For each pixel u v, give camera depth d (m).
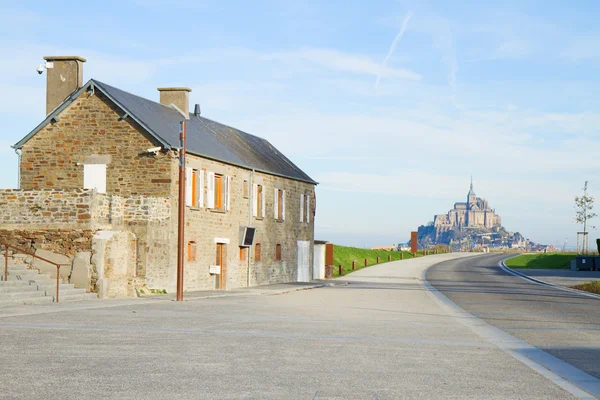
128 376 9.70
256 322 17.61
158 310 20.48
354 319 19.17
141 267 28.52
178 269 25.03
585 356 12.66
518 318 20.23
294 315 20.05
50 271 25.53
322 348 12.97
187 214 32.16
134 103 33.03
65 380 9.34
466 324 18.23
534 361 11.95
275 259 43.78
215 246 35.25
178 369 10.34
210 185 34.56
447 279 51.88
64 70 32.72
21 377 9.50
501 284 44.03
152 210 28.83
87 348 12.27
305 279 48.88
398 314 21.17
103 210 27.14
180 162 24.94
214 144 37.03
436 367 11.05
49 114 32.47
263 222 41.66
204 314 19.59
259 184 41.09
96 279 25.44
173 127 34.03
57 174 32.06
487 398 8.70
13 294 21.36
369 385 9.41
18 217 26.45
